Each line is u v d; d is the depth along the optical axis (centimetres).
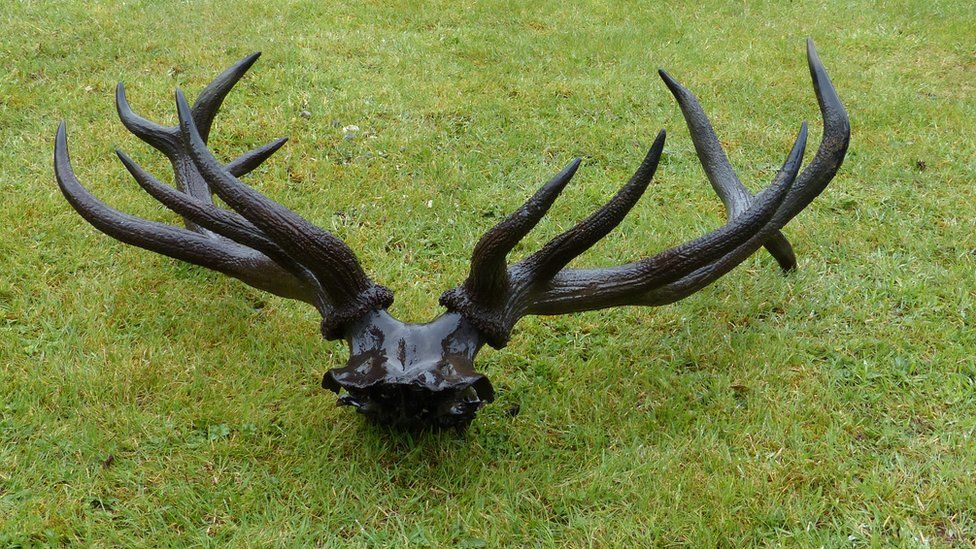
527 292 303
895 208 496
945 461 320
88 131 541
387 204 491
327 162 524
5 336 373
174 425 331
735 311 411
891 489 305
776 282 430
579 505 304
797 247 459
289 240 278
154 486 306
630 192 277
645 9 812
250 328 389
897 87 659
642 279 307
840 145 337
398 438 324
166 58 643
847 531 292
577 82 649
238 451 321
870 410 349
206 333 383
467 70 666
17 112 558
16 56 629
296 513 297
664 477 312
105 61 635
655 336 395
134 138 536
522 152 556
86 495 300
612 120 600
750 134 582
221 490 305
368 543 288
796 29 779
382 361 280
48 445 319
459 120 587
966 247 455
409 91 621
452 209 490
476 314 295
